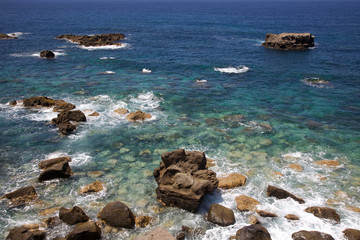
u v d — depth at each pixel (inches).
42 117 1090.1
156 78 1641.2
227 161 820.6
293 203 647.1
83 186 703.7
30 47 2444.6
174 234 561.3
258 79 1648.6
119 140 939.3
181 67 1903.3
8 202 634.8
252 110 1202.0
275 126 1051.3
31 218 593.9
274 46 2672.2
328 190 697.6
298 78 1669.5
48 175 717.9
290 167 791.7
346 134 990.4
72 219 574.9
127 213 578.6
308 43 2652.6
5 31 3398.1
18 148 876.0
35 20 4960.6
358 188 705.0
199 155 705.0
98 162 813.9
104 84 1501.0
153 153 866.8
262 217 606.2
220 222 584.4
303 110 1204.5
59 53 2239.2
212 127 1040.2
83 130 996.6
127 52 2377.0
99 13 7613.2
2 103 1206.9
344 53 2390.5
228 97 1352.1
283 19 5895.7
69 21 4980.3
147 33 3651.6
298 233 546.3
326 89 1472.7
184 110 1193.4
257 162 816.3
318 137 967.6
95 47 2561.5
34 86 1430.9
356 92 1422.2
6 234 553.0
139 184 719.1
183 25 4712.1
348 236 546.6
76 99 1278.3
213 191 686.5
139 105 1234.0
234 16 6840.6
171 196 632.4
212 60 2129.7
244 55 2349.9
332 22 5167.3
